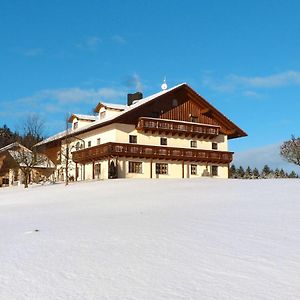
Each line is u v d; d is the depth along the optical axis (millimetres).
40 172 62375
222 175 55844
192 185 26594
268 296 5305
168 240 8734
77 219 12969
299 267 6516
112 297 5434
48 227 11469
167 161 51625
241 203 14836
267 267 6559
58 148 62406
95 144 52688
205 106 54875
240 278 6055
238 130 56562
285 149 61812
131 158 49219
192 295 5410
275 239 8484
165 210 14031
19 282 6254
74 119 59656
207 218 11547
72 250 8242
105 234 9750
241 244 8141
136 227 10539
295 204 13812
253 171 95312
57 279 6336
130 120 49750
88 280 6215
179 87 52656
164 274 6367
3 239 9906
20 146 59844
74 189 31219
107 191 26219
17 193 33438
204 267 6660
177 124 51688
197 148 54125
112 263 7113
